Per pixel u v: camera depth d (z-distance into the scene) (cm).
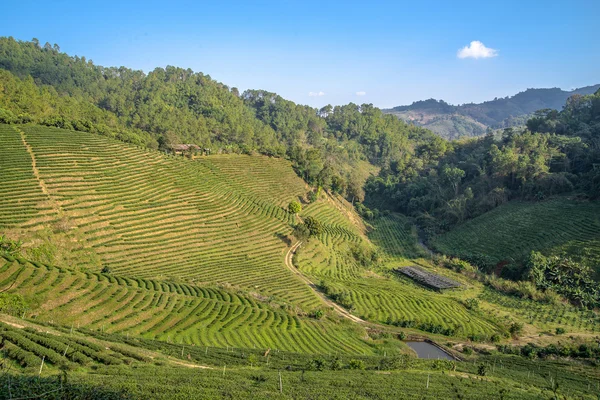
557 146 14275
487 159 16300
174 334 5112
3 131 10538
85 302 5250
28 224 7150
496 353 6131
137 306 5506
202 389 3106
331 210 14288
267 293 7250
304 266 9438
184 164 12500
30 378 2652
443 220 14488
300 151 17162
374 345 5934
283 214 11900
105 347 4012
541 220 11100
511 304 8294
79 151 10612
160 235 8762
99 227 8069
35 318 4641
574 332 6919
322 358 4628
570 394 4406
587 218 10256
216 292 6719
